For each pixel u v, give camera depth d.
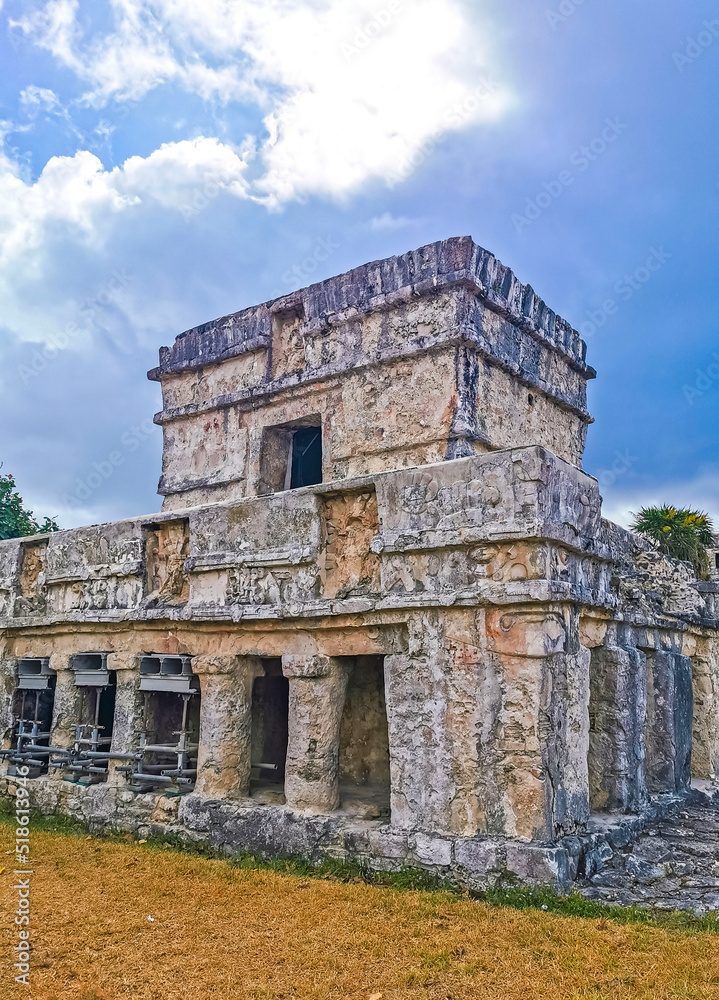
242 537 9.71
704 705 12.39
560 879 6.74
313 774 8.56
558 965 5.47
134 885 7.62
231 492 13.71
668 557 12.02
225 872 7.96
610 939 5.82
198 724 10.82
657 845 8.09
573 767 7.72
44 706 12.54
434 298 11.68
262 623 9.32
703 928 6.06
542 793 7.05
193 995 5.23
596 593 8.70
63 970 5.64
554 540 7.57
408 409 11.62
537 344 13.05
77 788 10.72
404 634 8.20
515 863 6.88
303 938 6.11
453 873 7.16
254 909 6.82
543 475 7.54
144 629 10.69
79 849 9.13
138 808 9.88
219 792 9.30
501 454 7.77
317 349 12.80
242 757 9.51
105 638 11.21
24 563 13.02
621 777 9.12
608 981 5.25
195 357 14.74
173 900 7.16
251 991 5.26
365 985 5.36
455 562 7.89
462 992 5.18
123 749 10.45
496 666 7.50
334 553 9.14
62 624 11.75
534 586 7.31
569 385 13.95
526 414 12.65
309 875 7.78
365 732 10.47
